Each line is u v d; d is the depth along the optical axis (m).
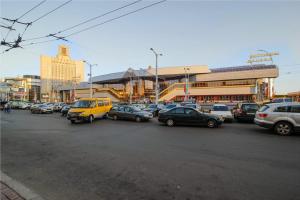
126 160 5.99
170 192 3.92
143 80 66.62
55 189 4.12
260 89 51.62
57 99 84.88
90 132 11.38
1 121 17.67
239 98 50.34
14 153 6.93
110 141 8.80
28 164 5.74
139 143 8.34
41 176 4.82
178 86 57.38
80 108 16.48
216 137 9.52
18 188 4.15
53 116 23.39
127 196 3.79
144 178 4.62
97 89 72.69
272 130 11.21
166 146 7.76
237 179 4.50
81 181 4.50
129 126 13.94
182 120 13.36
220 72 54.06
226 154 6.55
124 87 73.81
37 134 10.78
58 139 9.36
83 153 6.83
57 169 5.30
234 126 13.40
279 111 10.11
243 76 50.78
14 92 80.88
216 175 4.75
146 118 16.77
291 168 5.19
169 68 58.03
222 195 3.77
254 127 12.88
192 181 4.42
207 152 6.81
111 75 68.56
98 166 5.49
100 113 18.17
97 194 3.88
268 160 5.87
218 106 17.09
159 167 5.35
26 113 29.06
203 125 13.02
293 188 4.04
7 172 5.12
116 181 4.48
